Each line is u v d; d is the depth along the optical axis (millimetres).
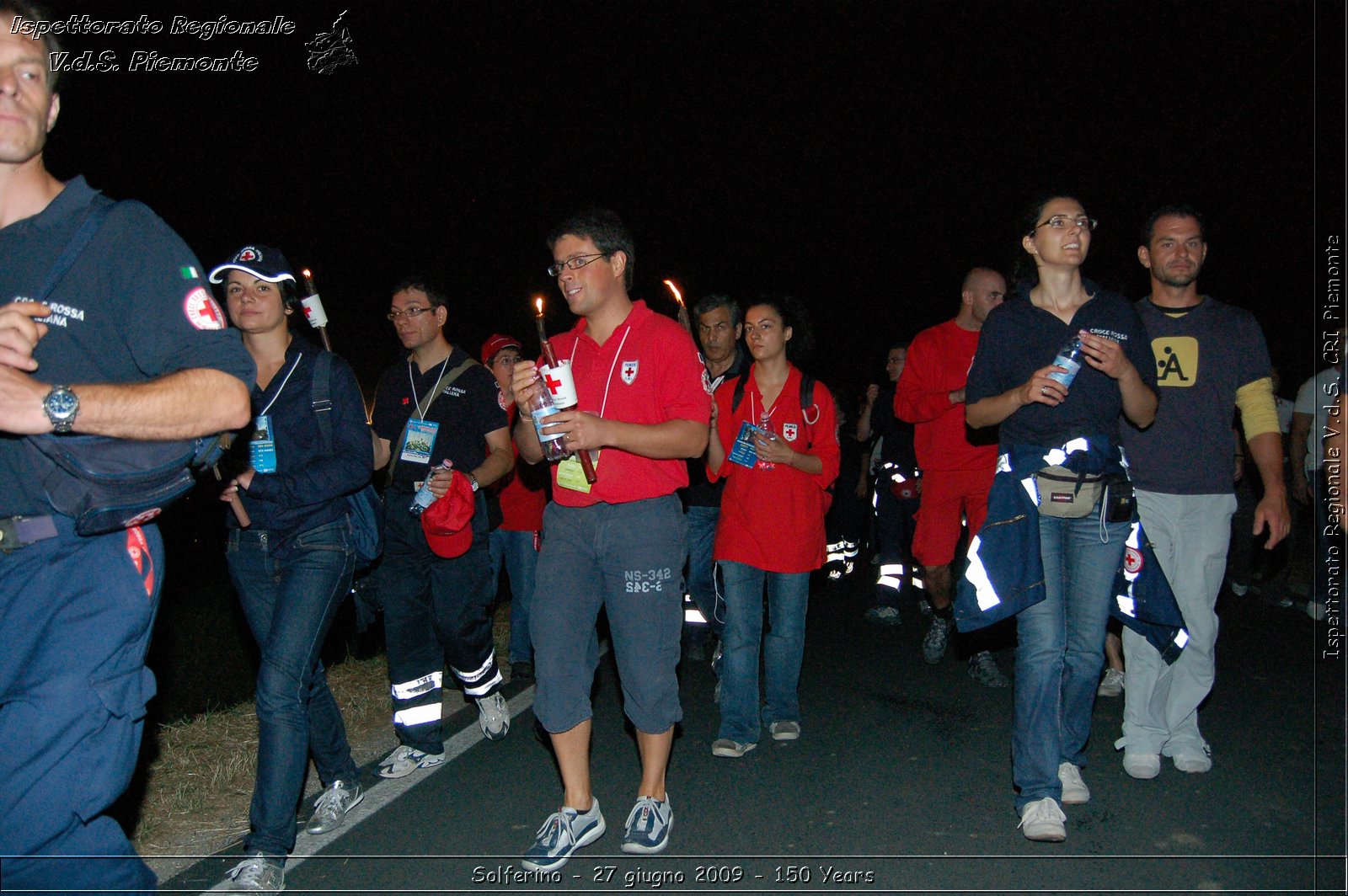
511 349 6289
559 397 3693
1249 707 5867
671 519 4023
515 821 4324
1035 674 4070
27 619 2396
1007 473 4180
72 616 2410
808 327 5762
